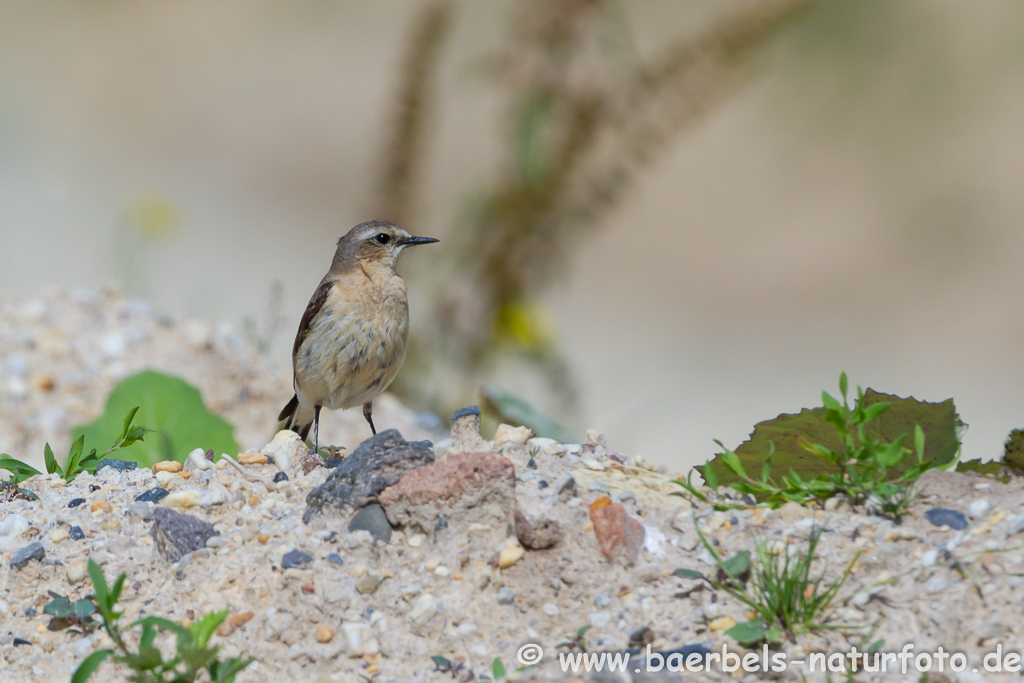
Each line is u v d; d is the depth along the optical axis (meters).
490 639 6.09
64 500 7.21
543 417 9.28
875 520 6.48
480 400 9.35
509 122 12.34
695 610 6.13
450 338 12.48
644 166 12.23
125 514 7.00
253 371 14.00
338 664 6.02
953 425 7.08
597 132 11.95
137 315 14.34
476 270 12.34
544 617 6.20
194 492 7.03
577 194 12.10
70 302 14.38
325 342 9.52
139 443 9.60
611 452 7.64
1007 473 6.94
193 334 14.19
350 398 9.82
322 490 6.79
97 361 13.42
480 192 12.43
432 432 12.71
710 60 11.91
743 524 6.63
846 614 5.96
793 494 6.80
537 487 6.94
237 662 5.63
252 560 6.48
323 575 6.34
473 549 6.46
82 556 6.70
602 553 6.45
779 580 5.95
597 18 12.01
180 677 5.47
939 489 6.71
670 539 6.57
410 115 13.00
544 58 12.05
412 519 6.57
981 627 5.71
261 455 7.56
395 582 6.35
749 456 7.16
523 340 12.39
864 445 6.59
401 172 13.02
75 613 6.37
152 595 6.46
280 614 6.19
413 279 12.67
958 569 6.02
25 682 6.14
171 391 9.98
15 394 12.61
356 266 9.59
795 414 7.09
